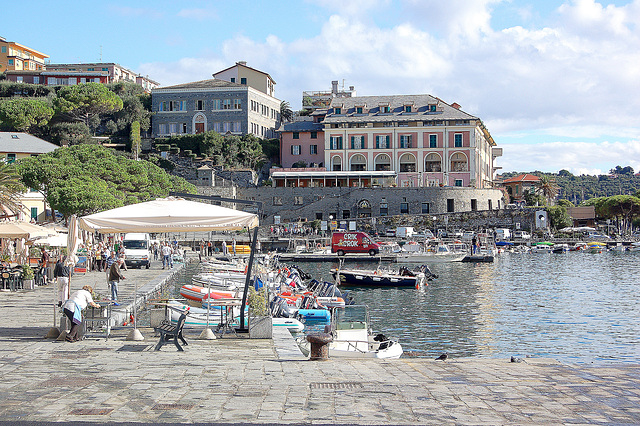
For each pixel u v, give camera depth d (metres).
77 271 42.56
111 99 108.00
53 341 16.58
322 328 27.19
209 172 101.12
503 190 120.75
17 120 100.44
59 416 9.31
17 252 44.66
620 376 12.59
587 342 25.52
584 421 9.34
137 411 9.65
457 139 105.31
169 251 51.50
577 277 54.34
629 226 138.88
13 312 22.53
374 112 109.44
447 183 105.12
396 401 10.43
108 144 107.06
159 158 104.56
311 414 9.59
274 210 100.38
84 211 51.50
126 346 16.05
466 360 14.96
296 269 46.25
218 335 18.53
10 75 129.50
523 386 11.62
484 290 44.50
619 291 43.91
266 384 11.67
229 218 17.12
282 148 113.00
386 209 99.56
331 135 108.44
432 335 26.98
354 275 46.88
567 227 112.38
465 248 80.69
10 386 11.20
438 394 10.95
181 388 11.24
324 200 99.56
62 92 107.81
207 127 111.38
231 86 110.94
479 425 9.11
